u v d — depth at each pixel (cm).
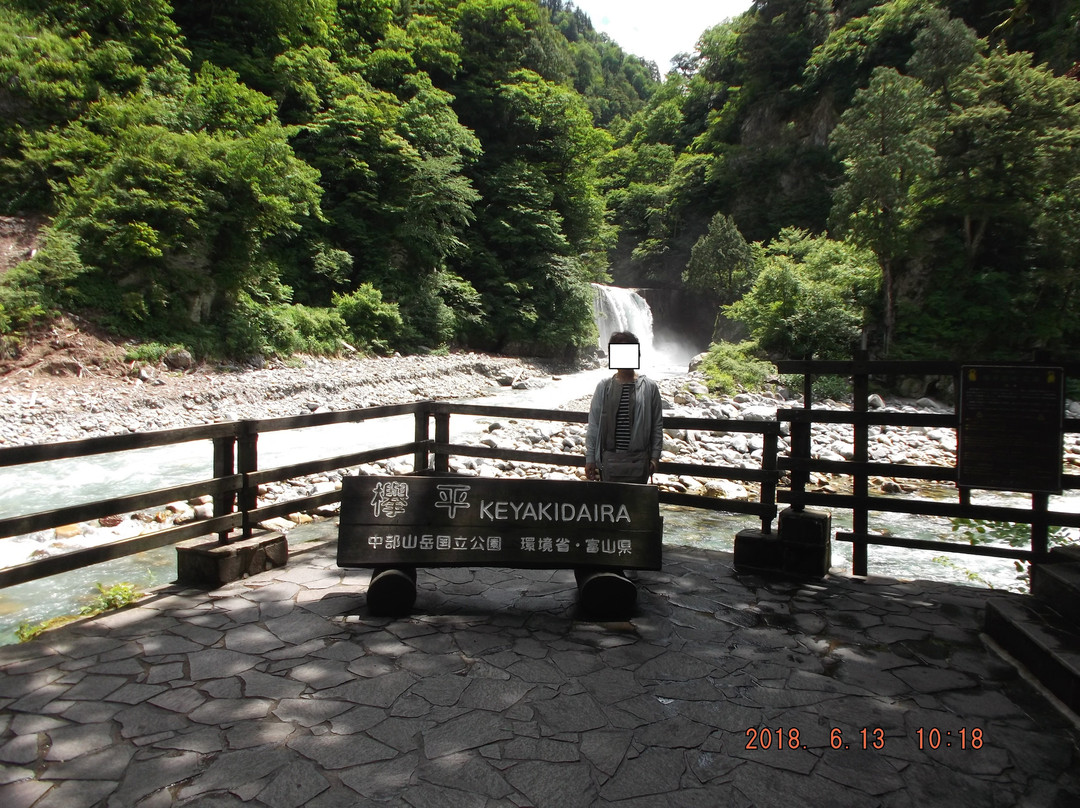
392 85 3181
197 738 237
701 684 287
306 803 201
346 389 1945
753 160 4909
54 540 654
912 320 2311
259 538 435
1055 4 3158
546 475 958
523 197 3456
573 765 225
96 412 1366
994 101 2184
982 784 221
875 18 4584
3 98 1928
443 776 216
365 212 2883
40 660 298
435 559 373
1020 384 382
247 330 2005
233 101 2078
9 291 1577
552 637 335
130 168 1780
